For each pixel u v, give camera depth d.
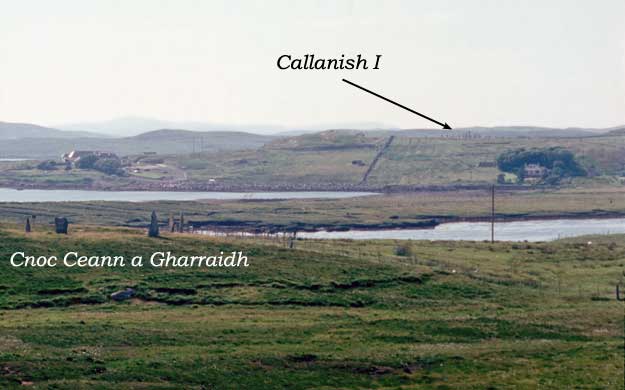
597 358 135.38
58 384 113.44
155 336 143.50
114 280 187.88
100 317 160.88
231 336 146.50
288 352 134.25
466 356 136.38
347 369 128.62
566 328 156.50
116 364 124.44
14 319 157.12
